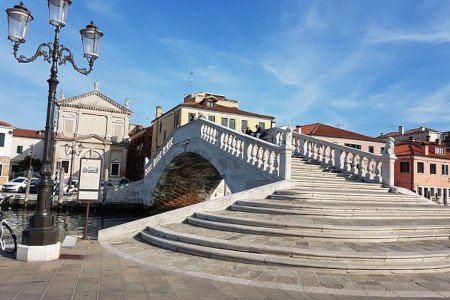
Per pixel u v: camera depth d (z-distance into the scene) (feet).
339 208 32.83
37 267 21.43
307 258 22.88
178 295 17.07
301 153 62.03
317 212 31.76
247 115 152.25
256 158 47.50
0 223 26.32
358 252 23.08
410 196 44.21
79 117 176.45
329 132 142.41
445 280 20.81
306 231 27.25
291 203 34.45
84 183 33.53
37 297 16.07
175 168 88.89
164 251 26.73
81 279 19.17
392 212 34.94
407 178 146.10
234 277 20.38
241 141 51.52
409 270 22.13
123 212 112.16
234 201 36.86
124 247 28.27
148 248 27.86
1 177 153.79
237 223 30.12
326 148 57.72
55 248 23.81
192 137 69.31
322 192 38.17
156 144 166.20
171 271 21.30
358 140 143.95
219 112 147.23
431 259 23.45
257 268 22.13
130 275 20.26
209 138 61.87
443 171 151.53
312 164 55.98
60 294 16.61
